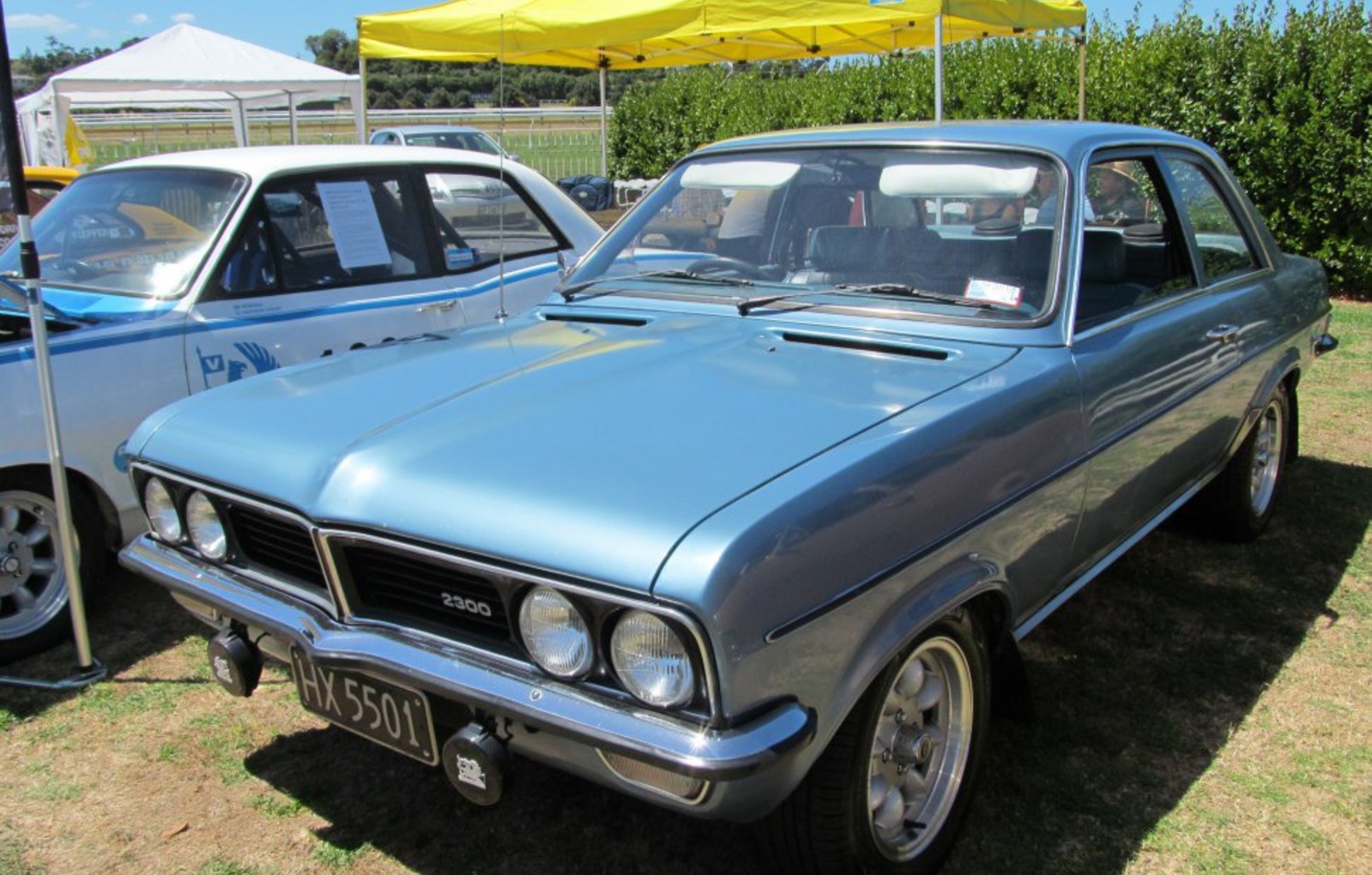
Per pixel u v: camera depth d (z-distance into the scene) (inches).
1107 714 126.6
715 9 281.7
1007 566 99.8
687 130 700.0
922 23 362.6
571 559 74.9
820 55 409.4
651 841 105.3
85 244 174.4
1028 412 99.7
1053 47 506.9
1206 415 141.5
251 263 167.6
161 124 773.9
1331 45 408.8
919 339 110.4
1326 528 183.3
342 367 114.8
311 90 511.8
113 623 154.9
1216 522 173.6
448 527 80.8
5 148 124.5
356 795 113.7
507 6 297.1
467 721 84.4
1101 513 118.1
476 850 104.4
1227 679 134.2
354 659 86.1
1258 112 425.7
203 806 112.0
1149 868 100.3
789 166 134.3
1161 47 452.8
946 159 124.5
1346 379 286.7
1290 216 425.4
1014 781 113.5
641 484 79.5
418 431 92.4
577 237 216.8
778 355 108.0
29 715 130.0
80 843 106.0
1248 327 150.7
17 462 139.6
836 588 78.7
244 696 102.4
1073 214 116.6
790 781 76.8
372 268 183.5
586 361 108.3
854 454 83.7
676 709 73.4
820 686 78.5
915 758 95.9
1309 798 110.4
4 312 143.9
